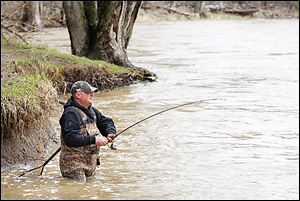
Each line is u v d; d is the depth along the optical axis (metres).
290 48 50.75
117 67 27.19
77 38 29.69
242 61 39.44
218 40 58.44
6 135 14.16
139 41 55.19
